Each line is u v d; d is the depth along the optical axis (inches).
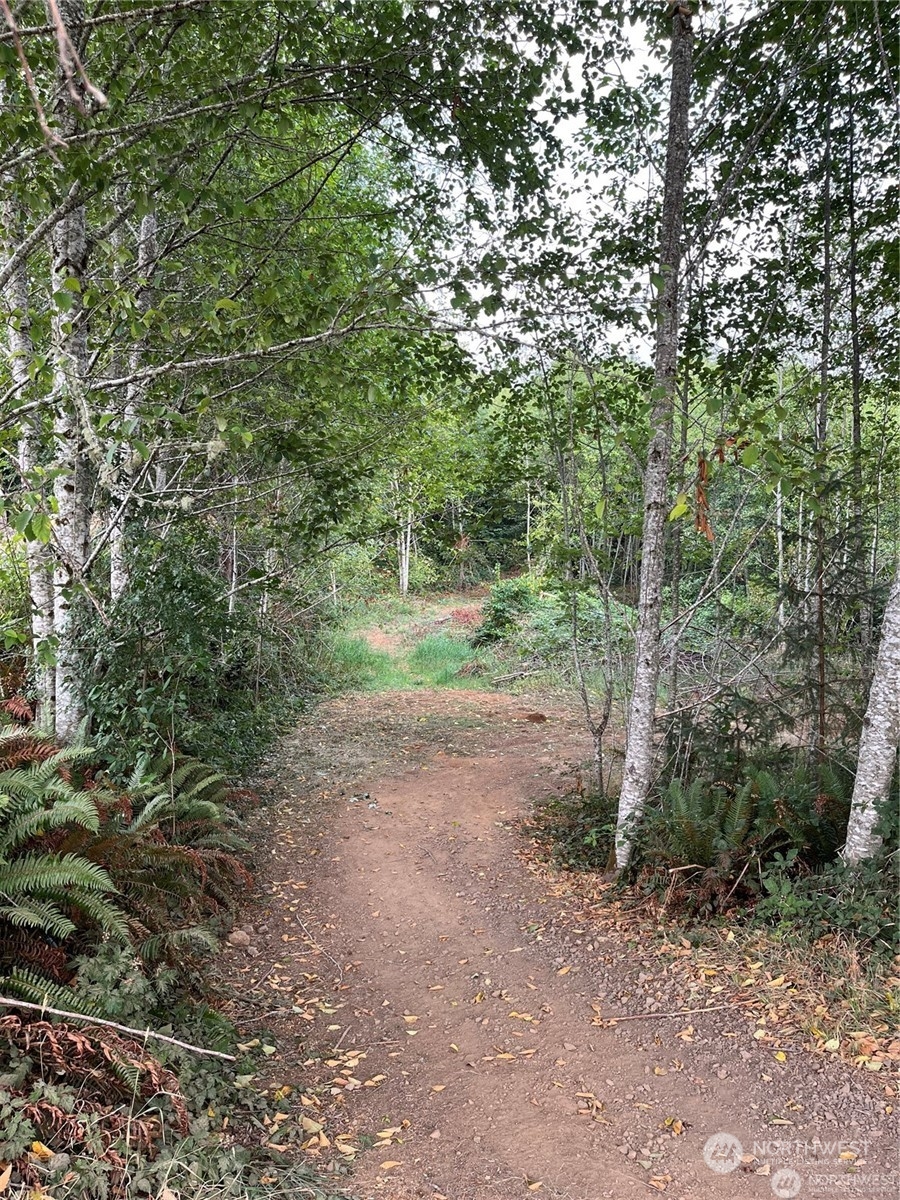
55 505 115.1
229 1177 108.8
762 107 232.2
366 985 194.2
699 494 154.4
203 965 183.9
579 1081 149.2
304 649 570.6
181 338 198.1
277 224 246.7
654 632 236.4
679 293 227.9
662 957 189.5
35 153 133.3
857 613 255.1
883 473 305.3
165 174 157.1
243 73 167.8
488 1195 119.5
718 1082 143.5
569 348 199.0
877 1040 145.9
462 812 320.8
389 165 317.7
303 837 292.0
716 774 250.1
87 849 162.6
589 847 272.2
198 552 313.1
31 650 273.3
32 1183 92.7
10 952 133.9
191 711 289.3
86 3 157.0
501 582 782.5
